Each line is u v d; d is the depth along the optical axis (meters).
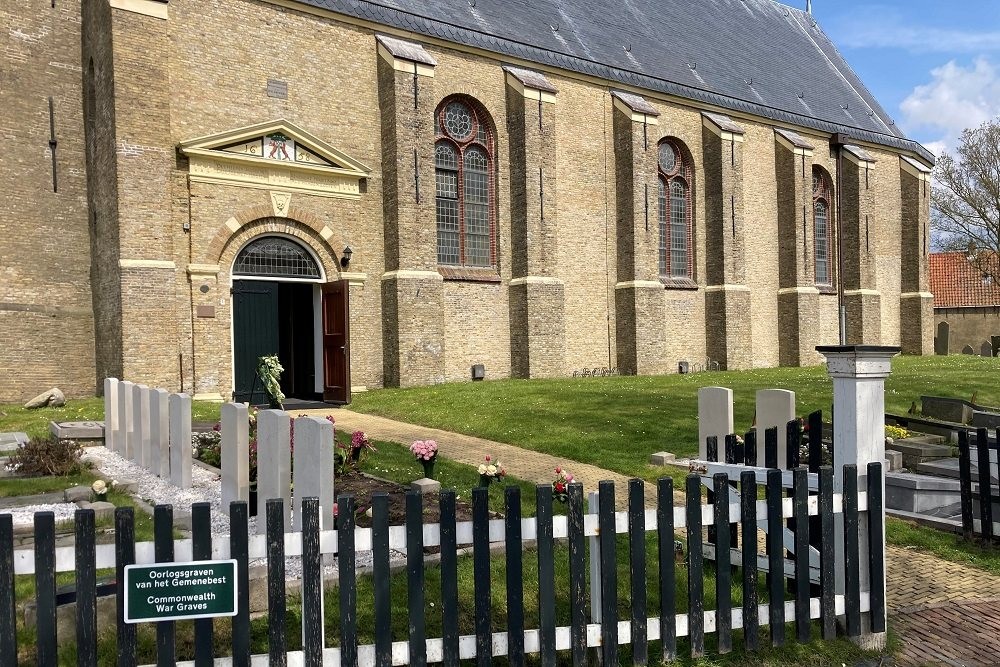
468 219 22.34
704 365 27.88
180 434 8.41
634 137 24.77
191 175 16.91
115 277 16.17
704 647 4.74
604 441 12.27
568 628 4.32
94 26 16.95
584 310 24.52
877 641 5.16
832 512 4.98
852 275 32.47
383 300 20.16
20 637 4.43
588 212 24.62
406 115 19.83
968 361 28.62
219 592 3.68
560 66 23.53
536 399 16.56
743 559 4.77
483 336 22.31
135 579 3.54
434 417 15.20
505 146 22.72
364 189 19.84
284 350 21.81
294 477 6.46
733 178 27.66
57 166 17.61
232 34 17.80
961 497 7.95
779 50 36.19
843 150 32.59
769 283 29.97
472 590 5.55
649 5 31.34
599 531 4.40
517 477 10.03
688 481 4.61
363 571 5.62
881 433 5.31
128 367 15.88
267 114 18.31
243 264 18.09
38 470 8.94
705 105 27.66
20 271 17.09
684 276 27.91
